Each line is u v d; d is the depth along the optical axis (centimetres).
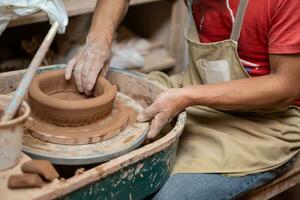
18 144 98
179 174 133
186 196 129
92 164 116
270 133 146
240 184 137
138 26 267
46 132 116
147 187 119
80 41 228
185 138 145
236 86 134
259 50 141
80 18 224
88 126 122
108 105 125
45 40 107
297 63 130
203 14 149
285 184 155
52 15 140
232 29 140
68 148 114
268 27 134
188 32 154
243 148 140
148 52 250
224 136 141
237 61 143
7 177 96
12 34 233
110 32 151
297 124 150
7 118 96
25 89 101
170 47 250
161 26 252
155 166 118
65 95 135
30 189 93
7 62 216
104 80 134
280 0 128
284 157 146
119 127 123
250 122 148
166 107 128
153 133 128
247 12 135
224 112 153
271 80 133
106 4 159
